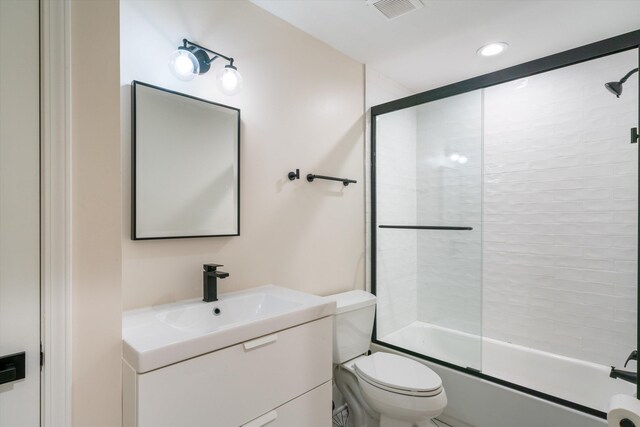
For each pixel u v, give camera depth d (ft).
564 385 7.38
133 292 4.32
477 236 7.40
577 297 7.54
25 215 2.63
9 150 2.56
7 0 2.56
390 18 6.18
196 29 4.95
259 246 5.76
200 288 4.98
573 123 7.56
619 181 7.04
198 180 4.89
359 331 6.53
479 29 6.56
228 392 3.55
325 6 5.82
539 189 8.02
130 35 4.29
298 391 4.32
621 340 7.01
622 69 6.97
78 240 2.90
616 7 5.82
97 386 3.02
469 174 7.50
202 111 4.96
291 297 5.02
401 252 8.48
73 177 2.86
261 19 5.82
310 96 6.70
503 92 8.54
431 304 8.14
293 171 6.34
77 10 2.88
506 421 6.11
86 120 2.93
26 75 2.63
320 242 6.91
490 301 8.77
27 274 2.64
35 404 2.69
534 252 8.11
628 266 6.94
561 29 6.54
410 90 9.56
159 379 3.03
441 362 7.19
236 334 3.59
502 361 8.23
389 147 8.30
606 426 5.20
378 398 5.29
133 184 4.27
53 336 2.74
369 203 8.18
